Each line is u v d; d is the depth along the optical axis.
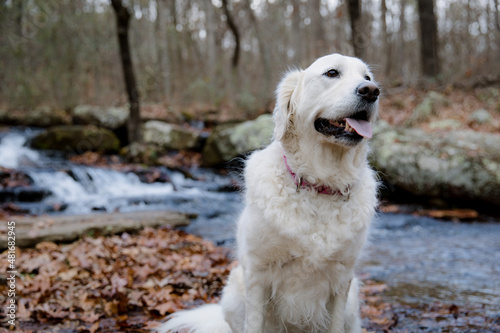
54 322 3.55
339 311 2.70
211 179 11.61
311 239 2.52
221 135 12.45
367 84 2.52
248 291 2.70
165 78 22.03
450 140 9.95
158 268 4.79
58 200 8.83
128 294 4.08
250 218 2.65
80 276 4.53
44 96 18.25
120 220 6.82
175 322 3.17
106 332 3.40
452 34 23.34
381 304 4.10
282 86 2.85
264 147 3.28
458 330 3.51
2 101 18.02
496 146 9.47
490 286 4.66
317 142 2.63
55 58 18.28
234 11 25.28
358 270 5.24
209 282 4.62
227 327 3.05
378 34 27.41
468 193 8.92
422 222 8.23
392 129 10.32
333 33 31.33
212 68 22.97
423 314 3.85
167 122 15.94
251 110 17.75
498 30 20.69
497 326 3.57
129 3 21.06
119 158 12.79
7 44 15.59
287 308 2.72
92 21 19.27
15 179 9.08
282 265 2.64
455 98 15.06
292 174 2.63
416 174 9.34
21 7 14.05
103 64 21.75
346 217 2.58
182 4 27.62
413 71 21.17
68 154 12.89
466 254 6.03
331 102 2.59
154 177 10.89
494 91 15.24
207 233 7.12
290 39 28.80
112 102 19.23
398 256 5.93
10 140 13.27
